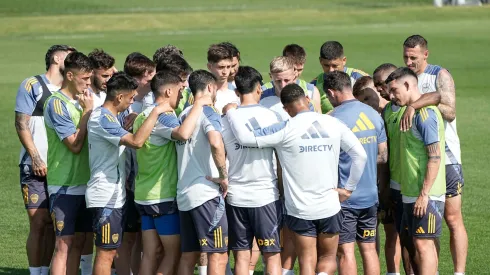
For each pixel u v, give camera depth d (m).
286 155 29.09
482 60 111.06
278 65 32.28
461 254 34.00
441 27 162.62
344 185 30.86
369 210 31.00
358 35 148.50
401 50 123.75
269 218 29.64
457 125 68.00
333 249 30.02
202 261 33.47
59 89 33.09
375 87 33.38
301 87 31.91
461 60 111.44
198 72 29.48
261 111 29.59
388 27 166.62
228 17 188.88
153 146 29.55
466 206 45.22
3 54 124.00
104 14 191.75
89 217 31.75
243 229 29.98
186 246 29.94
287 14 193.12
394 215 32.56
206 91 29.41
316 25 177.88
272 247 29.86
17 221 43.12
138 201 30.06
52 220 31.45
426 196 29.64
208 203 29.20
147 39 147.88
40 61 114.75
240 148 29.41
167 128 29.05
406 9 197.25
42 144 33.88
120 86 29.41
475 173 52.56
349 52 122.06
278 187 31.03
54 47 34.06
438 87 34.22
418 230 30.23
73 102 30.84
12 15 190.62
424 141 29.53
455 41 134.00
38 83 33.69
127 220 32.00
